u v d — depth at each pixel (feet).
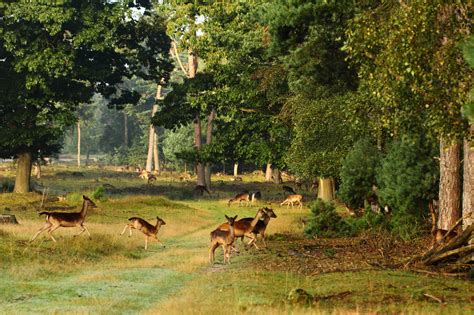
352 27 83.51
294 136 189.78
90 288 73.31
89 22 220.43
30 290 71.46
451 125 74.49
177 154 235.81
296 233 137.08
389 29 75.82
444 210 99.04
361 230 125.90
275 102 201.26
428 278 78.54
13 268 82.79
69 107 236.02
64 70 221.46
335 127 143.33
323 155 147.02
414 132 95.30
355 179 131.44
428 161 112.06
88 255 99.71
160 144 558.97
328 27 101.50
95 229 127.54
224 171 441.68
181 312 57.67
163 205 193.36
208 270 89.66
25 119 224.94
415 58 72.33
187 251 111.04
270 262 93.91
